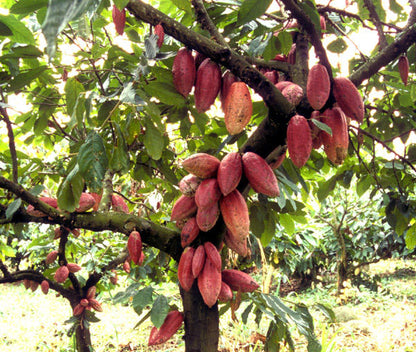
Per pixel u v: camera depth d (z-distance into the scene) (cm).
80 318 309
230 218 141
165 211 325
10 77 175
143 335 596
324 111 143
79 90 154
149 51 125
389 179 250
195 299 165
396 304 722
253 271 924
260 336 217
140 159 222
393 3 227
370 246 837
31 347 559
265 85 133
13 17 133
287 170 220
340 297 731
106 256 420
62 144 357
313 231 800
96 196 210
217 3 170
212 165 142
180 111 206
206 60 145
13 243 562
